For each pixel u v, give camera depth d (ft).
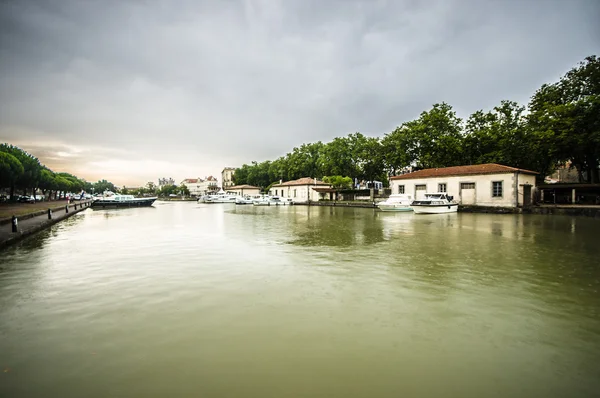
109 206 156.76
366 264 26.99
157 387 10.32
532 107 111.55
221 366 11.53
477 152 125.18
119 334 14.11
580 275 23.18
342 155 183.93
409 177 115.85
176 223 68.54
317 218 79.77
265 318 15.71
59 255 32.12
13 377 10.93
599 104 86.74
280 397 9.78
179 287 20.80
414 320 15.46
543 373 11.10
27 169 146.92
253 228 56.65
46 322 15.48
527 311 16.55
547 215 81.46
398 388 10.23
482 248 34.14
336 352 12.47
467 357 12.11
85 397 9.86
